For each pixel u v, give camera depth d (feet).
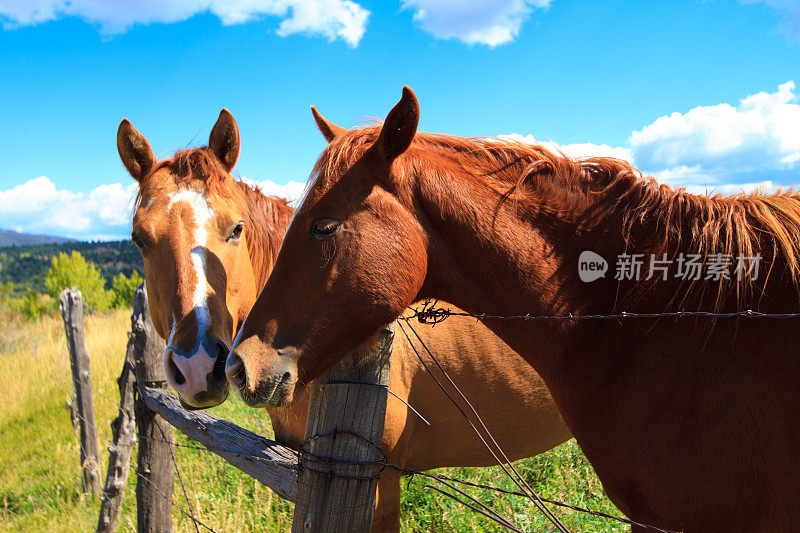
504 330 6.09
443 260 5.99
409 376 8.98
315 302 5.67
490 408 9.34
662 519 5.13
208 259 8.62
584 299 5.72
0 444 22.74
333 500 5.50
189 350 7.90
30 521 15.66
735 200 5.56
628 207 5.72
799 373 4.51
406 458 9.27
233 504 13.00
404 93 5.41
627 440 5.20
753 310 4.88
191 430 9.16
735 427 4.67
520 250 5.78
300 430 9.01
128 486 16.03
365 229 5.66
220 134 10.09
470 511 11.51
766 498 4.63
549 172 6.09
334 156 5.94
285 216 10.61
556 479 12.47
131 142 9.84
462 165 6.18
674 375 4.99
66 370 30.25
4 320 63.21
